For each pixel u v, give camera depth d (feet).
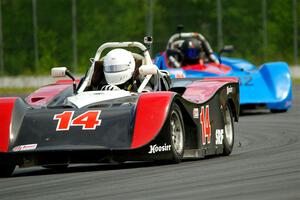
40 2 464.24
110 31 498.69
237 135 156.04
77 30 474.49
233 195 75.97
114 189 83.87
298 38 463.42
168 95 104.37
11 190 89.25
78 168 110.32
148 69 113.91
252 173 92.38
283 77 210.38
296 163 100.48
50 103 114.32
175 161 104.94
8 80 393.29
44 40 421.59
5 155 100.73
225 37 485.97
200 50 220.02
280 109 209.15
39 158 101.04
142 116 101.71
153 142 100.37
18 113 104.68
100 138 99.86
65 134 100.63
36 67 405.18
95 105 106.63
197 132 111.04
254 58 470.39
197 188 81.82
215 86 122.11
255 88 206.39
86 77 121.08
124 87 118.01
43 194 83.56
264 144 136.15
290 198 72.79
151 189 82.43
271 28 471.62
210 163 105.40
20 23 446.19
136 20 512.63
